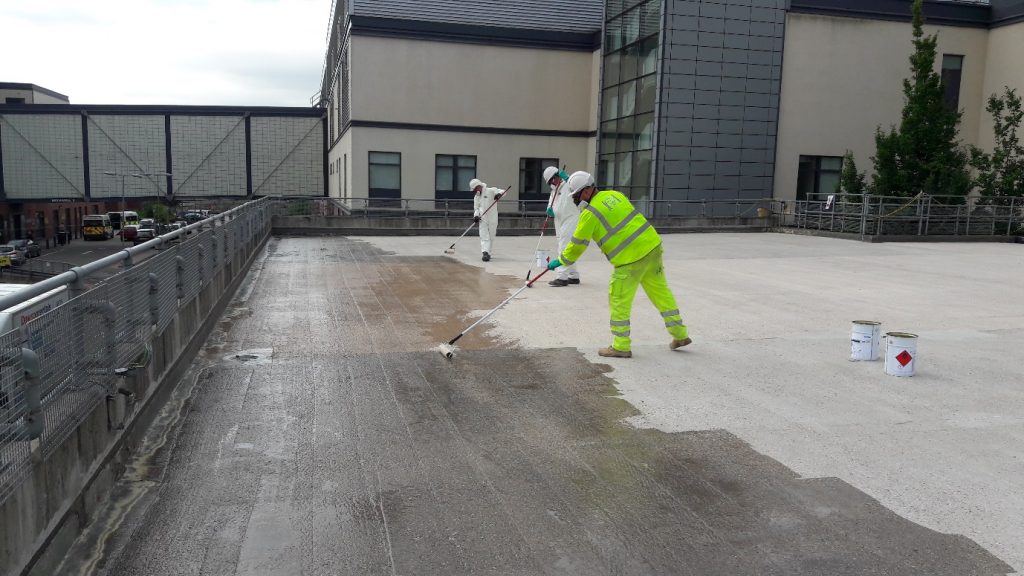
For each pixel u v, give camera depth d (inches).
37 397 123.3
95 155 1830.7
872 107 1095.0
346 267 571.2
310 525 150.6
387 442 197.0
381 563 136.4
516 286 469.4
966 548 142.9
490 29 1175.6
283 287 462.3
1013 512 157.9
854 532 149.1
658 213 1040.2
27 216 2437.3
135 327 195.2
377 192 1167.0
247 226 550.3
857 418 217.9
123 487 167.9
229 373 261.1
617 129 1155.9
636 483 172.2
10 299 113.8
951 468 181.5
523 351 297.0
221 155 1846.7
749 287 471.8
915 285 484.4
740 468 181.2
